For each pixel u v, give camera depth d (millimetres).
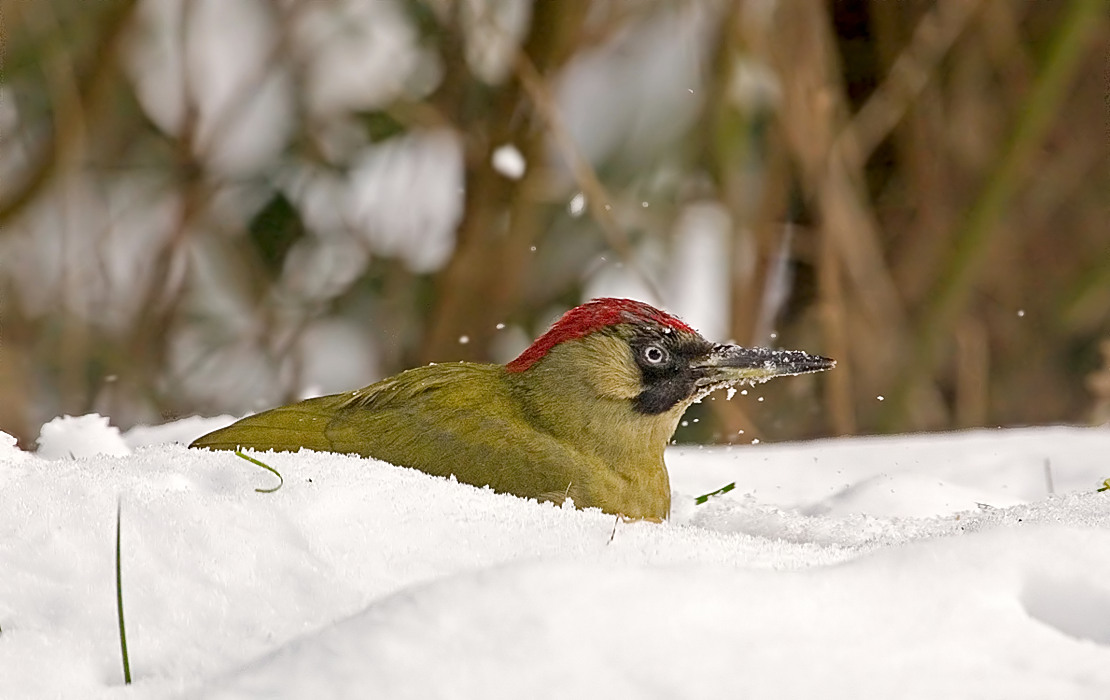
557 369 7570
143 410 13297
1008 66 14086
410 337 13742
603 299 7828
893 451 9062
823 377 13594
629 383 7496
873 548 5012
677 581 3984
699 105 13438
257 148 13758
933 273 14109
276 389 13625
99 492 4867
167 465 5297
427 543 4672
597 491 7348
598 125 13672
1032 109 13508
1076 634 4078
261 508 4797
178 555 4508
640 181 13672
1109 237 14500
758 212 13523
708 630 3848
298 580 4426
